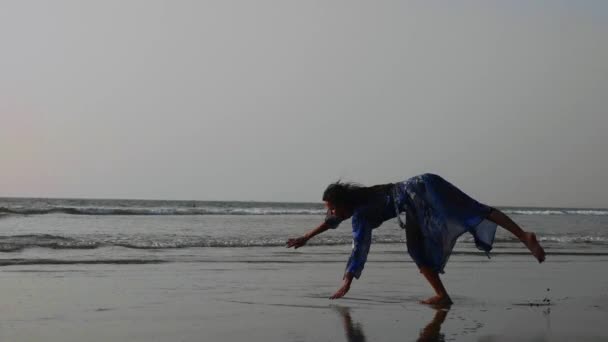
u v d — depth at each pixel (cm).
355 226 630
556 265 1133
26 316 537
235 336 463
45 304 604
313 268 1007
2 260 992
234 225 2500
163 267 969
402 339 458
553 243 1844
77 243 1308
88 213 3338
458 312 584
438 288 639
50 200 7981
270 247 1438
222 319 536
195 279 832
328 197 617
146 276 853
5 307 580
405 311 588
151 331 479
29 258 1043
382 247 1486
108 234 1712
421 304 638
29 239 1389
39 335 460
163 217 3144
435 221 610
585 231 2672
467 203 605
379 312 582
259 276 881
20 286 725
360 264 629
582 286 828
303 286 785
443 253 618
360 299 672
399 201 614
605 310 612
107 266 962
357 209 623
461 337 466
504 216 600
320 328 498
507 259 1234
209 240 1524
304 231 2084
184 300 647
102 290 710
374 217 625
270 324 514
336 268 1016
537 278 911
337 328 499
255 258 1156
